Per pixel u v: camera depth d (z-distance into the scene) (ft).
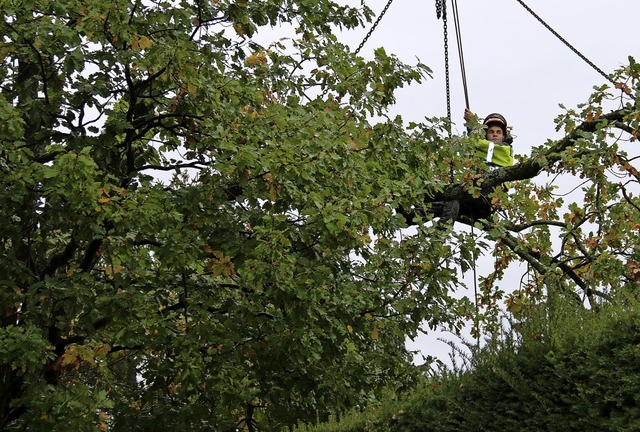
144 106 46.98
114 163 45.01
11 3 39.29
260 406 45.52
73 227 41.42
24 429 39.60
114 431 41.60
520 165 50.83
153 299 41.60
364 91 45.50
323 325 42.11
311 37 47.55
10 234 40.01
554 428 33.63
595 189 52.70
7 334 38.09
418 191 42.96
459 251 42.60
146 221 38.52
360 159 41.09
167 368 41.22
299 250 41.11
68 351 40.88
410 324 45.52
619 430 31.07
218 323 41.91
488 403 36.45
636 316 33.68
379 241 43.32
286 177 39.34
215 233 40.34
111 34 41.78
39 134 41.47
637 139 47.98
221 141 38.99
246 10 45.93
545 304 38.04
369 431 41.93
